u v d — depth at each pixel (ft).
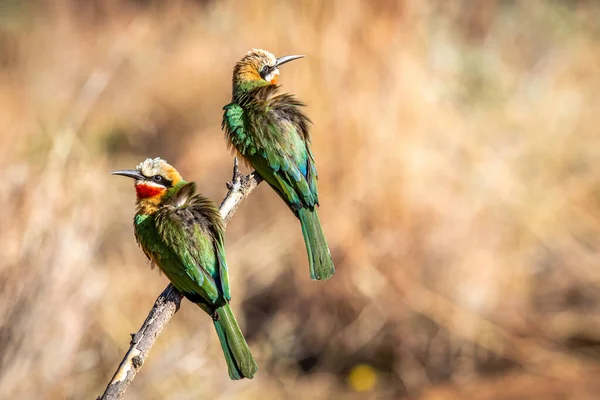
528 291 49.08
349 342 46.68
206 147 56.08
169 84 63.46
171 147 61.00
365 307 46.73
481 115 58.90
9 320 36.96
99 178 48.55
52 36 77.00
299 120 28.55
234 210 24.63
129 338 42.11
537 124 57.88
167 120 62.39
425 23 54.80
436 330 46.80
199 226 24.00
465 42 67.31
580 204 52.95
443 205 48.55
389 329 46.57
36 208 39.09
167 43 69.46
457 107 57.52
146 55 68.74
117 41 71.05
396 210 47.55
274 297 48.11
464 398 44.37
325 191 47.65
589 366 46.60
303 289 47.62
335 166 47.93
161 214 24.61
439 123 52.08
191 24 69.87
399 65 50.65
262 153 27.81
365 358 46.60
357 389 45.14
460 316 46.73
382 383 45.70
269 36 52.60
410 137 49.55
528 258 49.70
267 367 46.01
